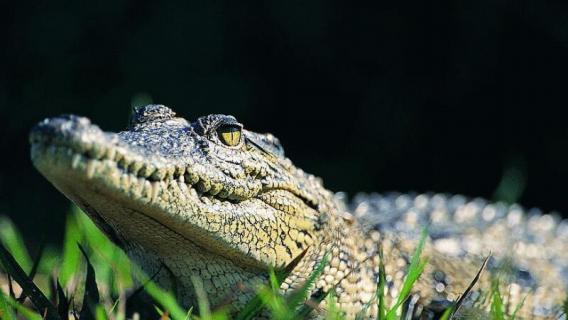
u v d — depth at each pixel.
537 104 15.29
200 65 16.11
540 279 6.25
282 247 4.67
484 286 5.63
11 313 4.37
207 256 4.42
